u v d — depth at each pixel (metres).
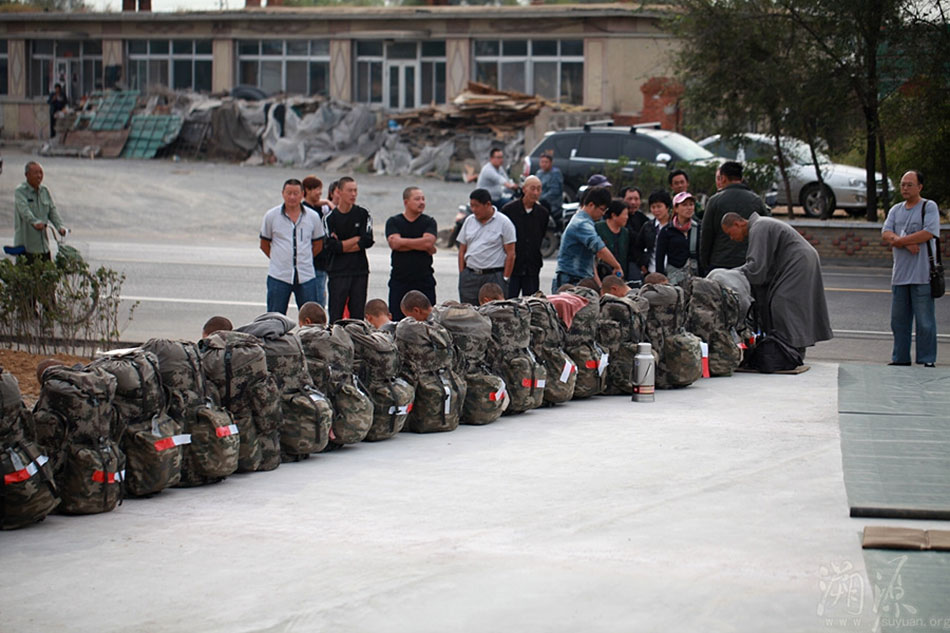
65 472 6.61
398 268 12.11
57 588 5.47
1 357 11.45
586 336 10.09
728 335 11.30
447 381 8.84
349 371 8.32
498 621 4.95
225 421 7.31
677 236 12.58
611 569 5.58
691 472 7.51
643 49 40.91
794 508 6.63
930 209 11.56
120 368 6.92
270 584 5.48
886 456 7.79
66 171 36.00
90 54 48.16
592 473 7.53
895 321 11.81
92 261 21.30
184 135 42.50
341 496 7.07
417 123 39.88
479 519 6.50
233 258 22.27
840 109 22.06
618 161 25.34
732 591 5.25
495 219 12.26
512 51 42.62
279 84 45.84
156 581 5.55
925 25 21.06
